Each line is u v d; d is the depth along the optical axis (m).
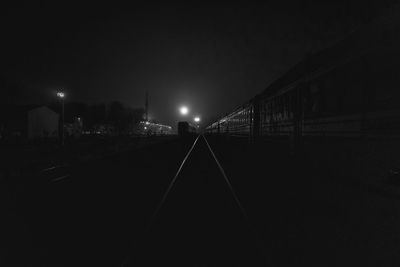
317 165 12.04
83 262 4.58
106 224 6.44
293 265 4.50
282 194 9.44
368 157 8.93
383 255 4.86
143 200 8.72
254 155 21.95
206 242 5.38
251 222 6.56
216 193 9.70
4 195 9.44
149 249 5.06
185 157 22.81
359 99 9.40
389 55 8.11
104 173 14.40
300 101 13.90
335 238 5.59
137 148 33.22
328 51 11.49
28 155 22.39
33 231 5.99
